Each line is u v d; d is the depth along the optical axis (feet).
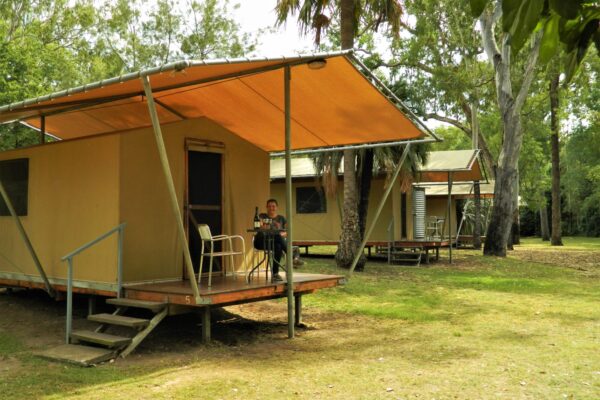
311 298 34.65
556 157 100.94
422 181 72.69
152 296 22.18
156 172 25.43
